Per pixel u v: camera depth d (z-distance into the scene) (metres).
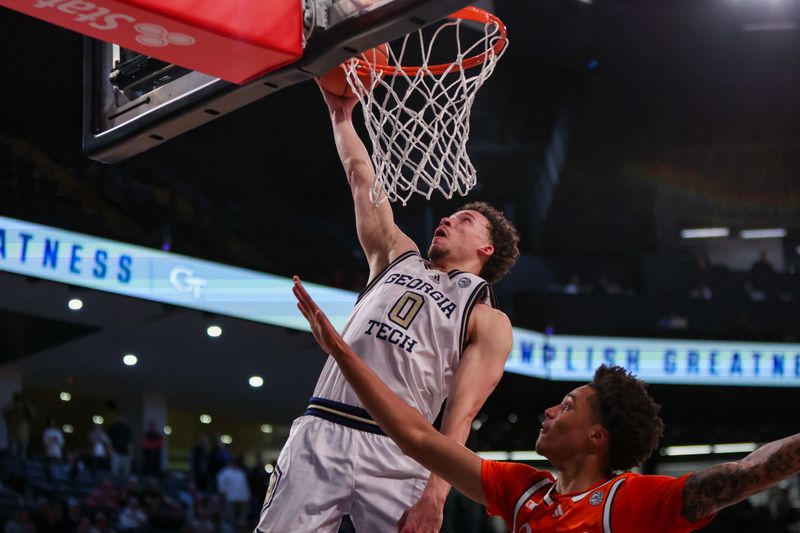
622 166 15.89
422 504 2.46
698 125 15.48
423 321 2.73
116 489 11.44
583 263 17.16
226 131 14.23
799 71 14.64
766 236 18.34
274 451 20.64
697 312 15.04
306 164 15.03
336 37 2.29
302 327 12.12
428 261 2.99
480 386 2.65
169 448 19.64
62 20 2.20
